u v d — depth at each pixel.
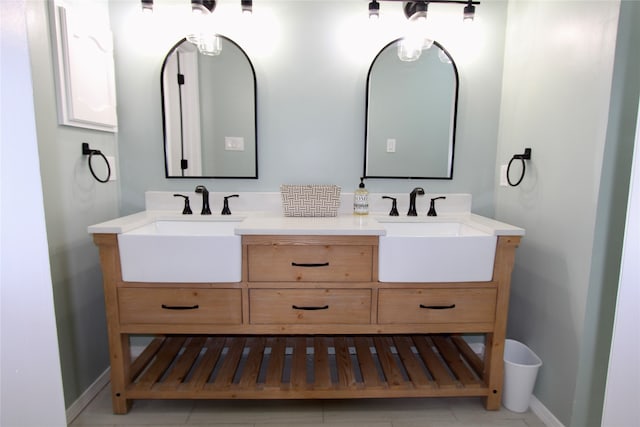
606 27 1.20
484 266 1.41
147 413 1.53
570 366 1.37
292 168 1.88
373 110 1.85
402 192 1.93
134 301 1.40
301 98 1.83
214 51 1.76
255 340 1.88
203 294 1.40
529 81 1.63
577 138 1.34
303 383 1.50
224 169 1.87
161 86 1.80
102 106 1.66
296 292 1.41
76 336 1.53
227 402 1.61
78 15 1.49
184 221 1.74
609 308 1.29
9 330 0.52
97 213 1.68
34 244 0.53
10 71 0.49
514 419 1.51
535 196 1.59
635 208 0.62
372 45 1.81
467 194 1.93
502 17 1.81
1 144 0.49
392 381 1.52
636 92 1.18
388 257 1.39
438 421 1.50
